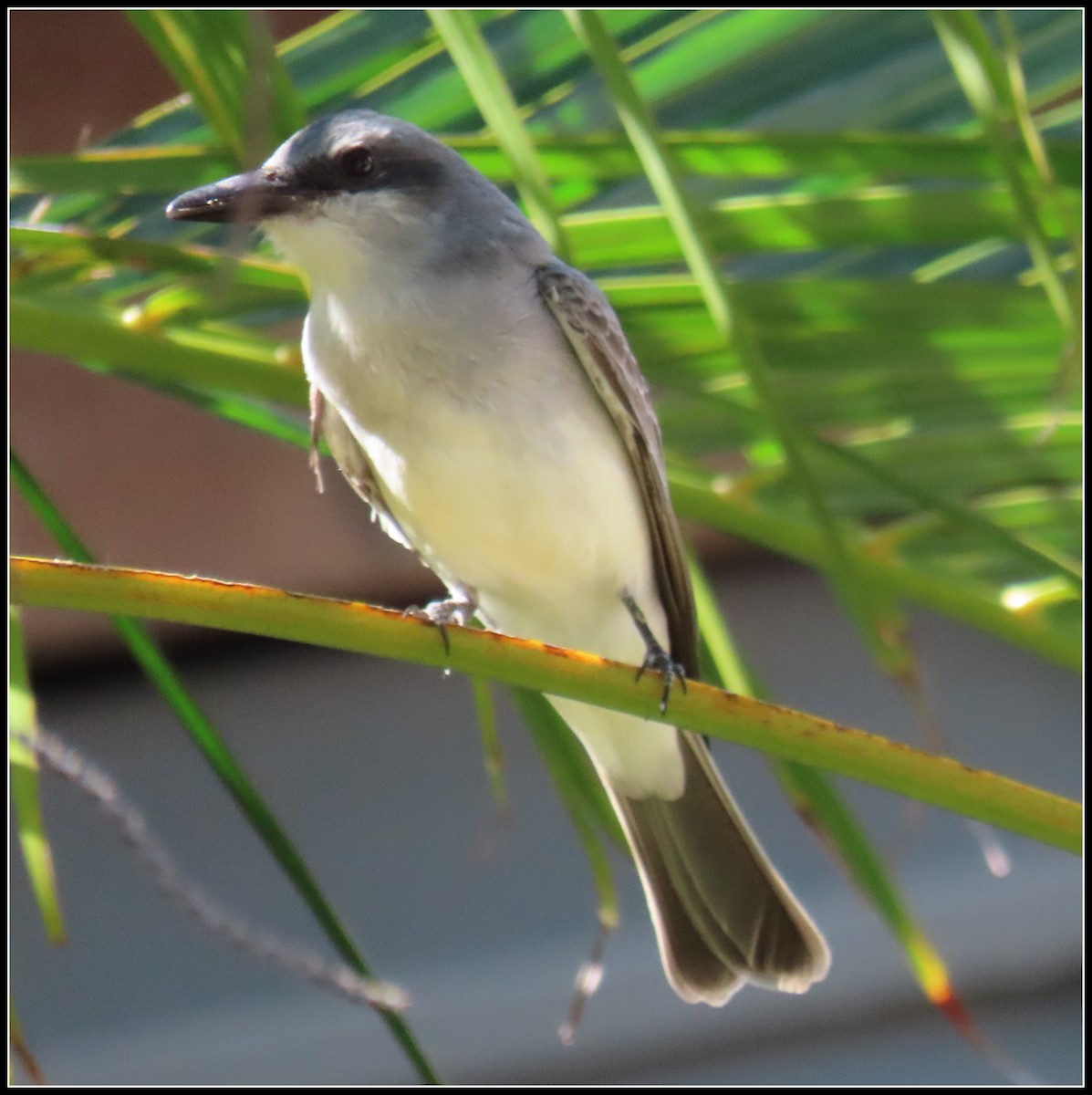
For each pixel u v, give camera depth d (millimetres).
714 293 5051
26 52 12406
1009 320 6879
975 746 14242
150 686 15070
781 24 6895
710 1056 12945
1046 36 7066
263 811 5520
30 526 14000
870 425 7133
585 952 13188
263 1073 12594
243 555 14312
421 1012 12789
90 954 13344
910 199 6742
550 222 5297
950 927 12922
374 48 6867
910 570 7191
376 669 15516
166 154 6383
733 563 15586
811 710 14406
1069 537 7227
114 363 6641
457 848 13984
